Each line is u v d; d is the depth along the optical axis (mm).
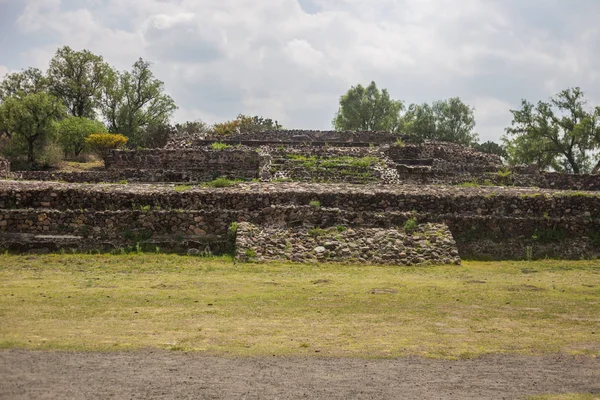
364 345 10672
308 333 11430
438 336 11453
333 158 37594
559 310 13906
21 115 47500
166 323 11875
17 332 10547
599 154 60562
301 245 21953
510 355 10305
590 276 19203
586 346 10945
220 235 23000
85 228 22625
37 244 21531
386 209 25141
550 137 61188
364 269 19984
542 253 23328
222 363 9320
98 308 13047
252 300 14469
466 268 20609
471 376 9117
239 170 37062
